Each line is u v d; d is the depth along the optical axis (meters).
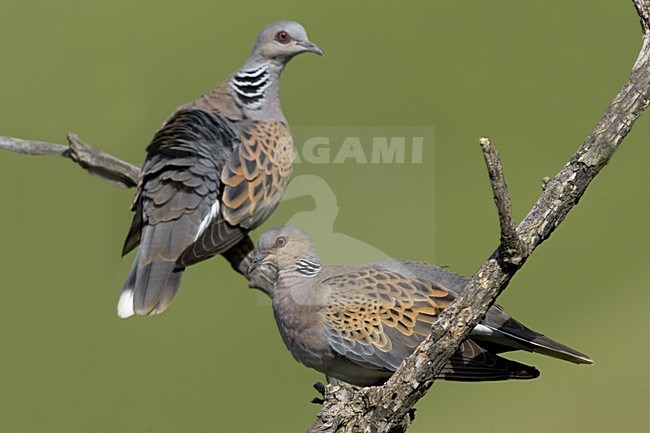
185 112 10.85
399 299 8.59
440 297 8.61
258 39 11.59
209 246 10.60
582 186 6.91
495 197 6.46
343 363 8.84
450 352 7.03
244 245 11.11
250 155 11.03
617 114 6.99
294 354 9.06
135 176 11.83
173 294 10.57
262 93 11.49
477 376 8.17
